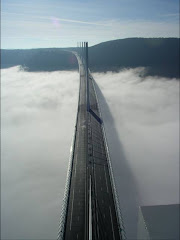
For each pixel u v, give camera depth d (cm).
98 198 9481
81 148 14200
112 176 10756
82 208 8919
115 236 7531
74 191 10025
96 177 11069
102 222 8138
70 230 7888
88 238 7519
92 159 12775
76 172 11562
